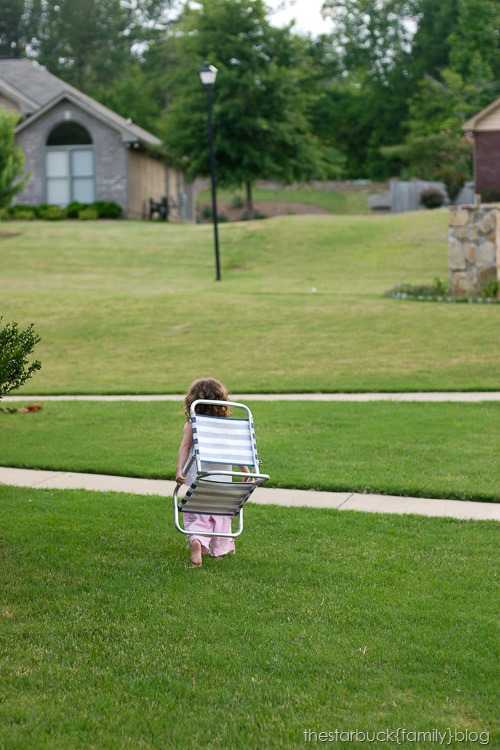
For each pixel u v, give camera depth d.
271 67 63.72
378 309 29.53
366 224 49.22
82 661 7.45
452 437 15.69
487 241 30.94
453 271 31.62
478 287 31.20
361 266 41.28
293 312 29.73
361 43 111.12
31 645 7.76
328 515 11.59
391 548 10.22
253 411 18.25
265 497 12.65
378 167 101.19
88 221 55.56
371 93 104.94
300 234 47.22
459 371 21.83
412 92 102.62
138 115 99.81
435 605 8.49
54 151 58.41
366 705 6.66
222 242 46.47
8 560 9.87
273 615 8.33
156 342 27.09
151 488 13.23
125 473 14.01
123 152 57.53
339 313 29.25
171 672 7.24
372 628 8.01
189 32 67.50
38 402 20.25
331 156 78.50
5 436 16.75
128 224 53.72
